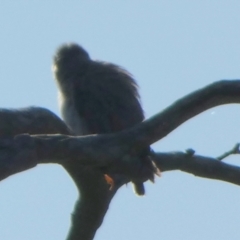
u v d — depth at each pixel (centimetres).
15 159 770
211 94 892
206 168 1195
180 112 884
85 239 1140
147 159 1077
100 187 1089
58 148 808
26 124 932
